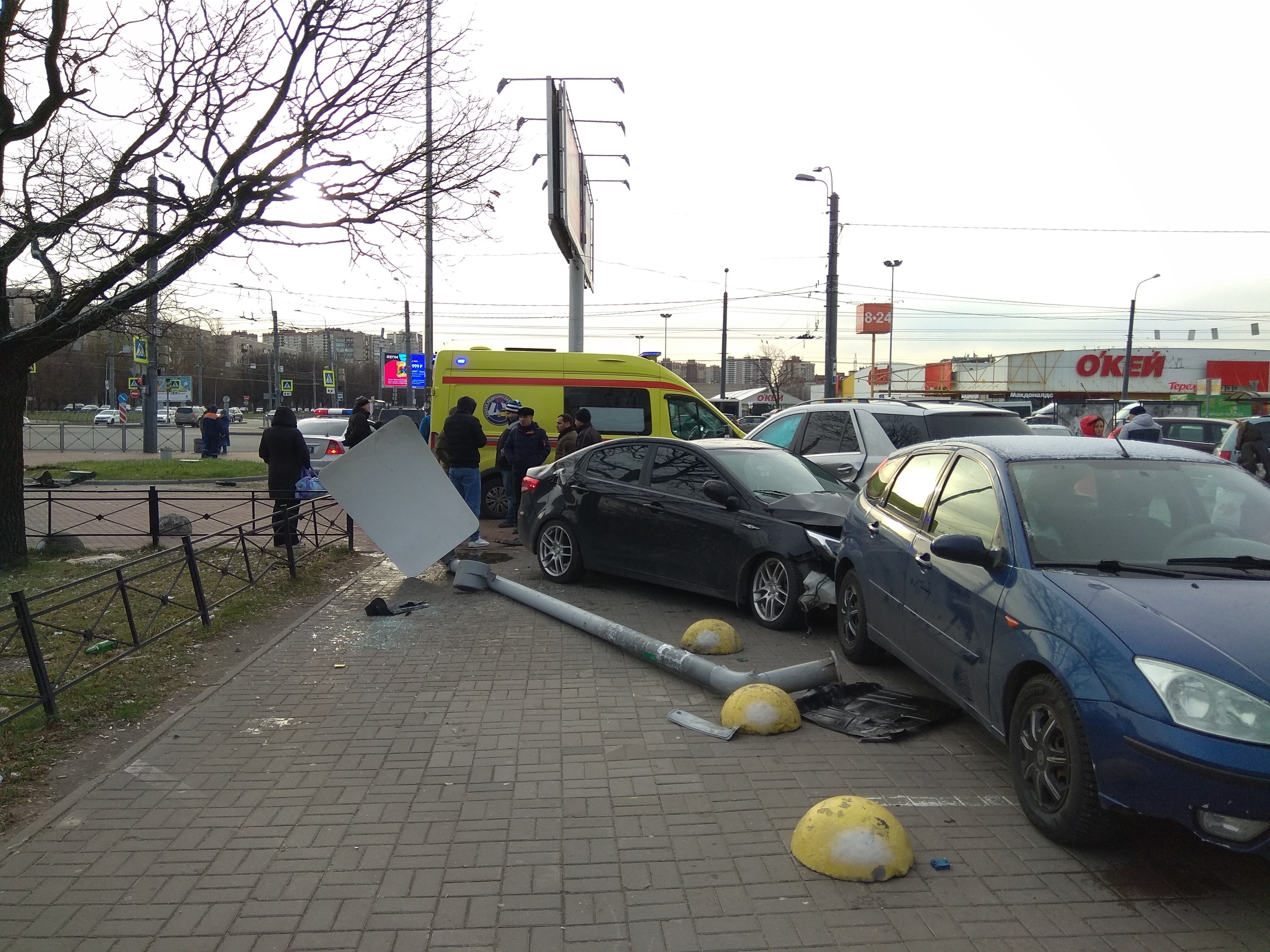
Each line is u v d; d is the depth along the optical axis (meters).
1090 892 3.14
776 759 4.36
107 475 19.88
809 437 10.27
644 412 13.54
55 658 5.93
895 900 3.09
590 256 22.23
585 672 5.80
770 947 2.83
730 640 6.23
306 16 8.37
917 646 4.72
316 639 6.62
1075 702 3.23
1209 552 3.88
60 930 2.92
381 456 8.70
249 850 3.46
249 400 93.00
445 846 3.49
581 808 3.83
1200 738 2.90
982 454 4.66
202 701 5.22
